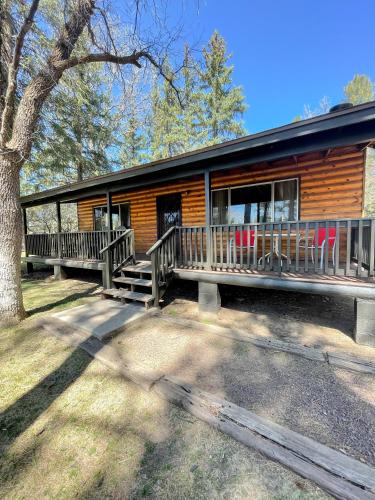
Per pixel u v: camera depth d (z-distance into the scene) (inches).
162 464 69.4
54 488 64.4
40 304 221.9
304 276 153.4
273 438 72.3
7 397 99.6
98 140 549.0
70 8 178.7
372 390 96.0
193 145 659.4
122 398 96.4
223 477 64.9
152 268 189.8
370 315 130.0
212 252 189.6
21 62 202.5
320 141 146.0
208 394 93.2
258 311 190.7
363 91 823.1
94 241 267.0
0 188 170.1
